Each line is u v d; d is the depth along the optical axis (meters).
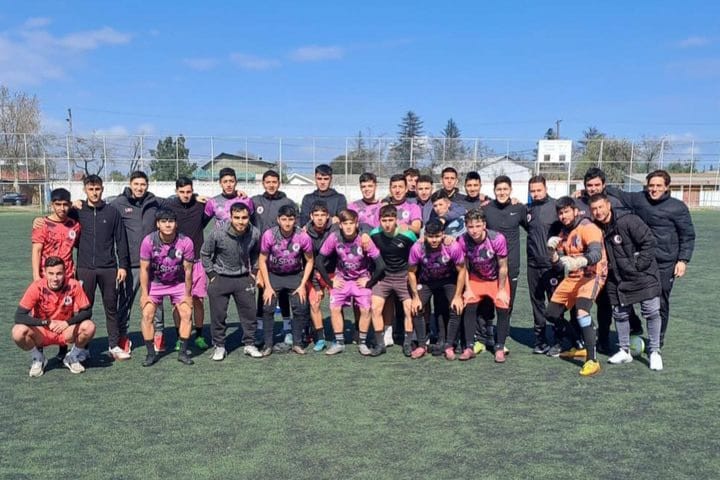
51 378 5.05
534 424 4.00
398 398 4.52
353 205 6.52
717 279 10.32
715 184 36.31
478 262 5.59
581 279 5.29
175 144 32.78
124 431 3.89
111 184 32.19
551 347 5.83
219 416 4.15
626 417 4.13
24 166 33.12
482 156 33.94
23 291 9.04
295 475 3.27
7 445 3.68
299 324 5.85
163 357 5.73
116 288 5.56
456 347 5.95
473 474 3.29
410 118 86.56
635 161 35.94
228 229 5.50
